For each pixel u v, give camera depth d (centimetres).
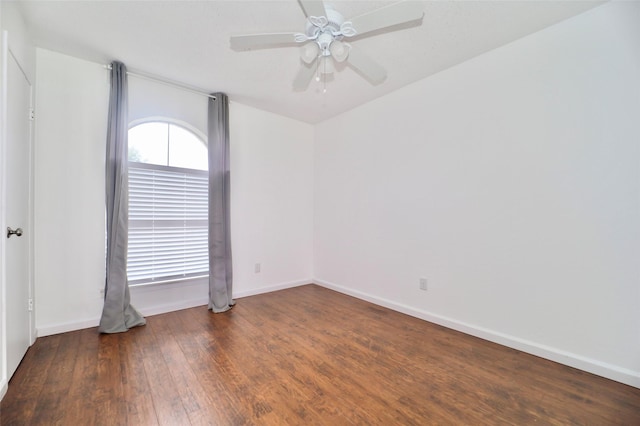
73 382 175
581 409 156
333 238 393
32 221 223
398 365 200
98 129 260
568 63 198
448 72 266
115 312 249
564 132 200
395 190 314
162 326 263
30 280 217
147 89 285
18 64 188
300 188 412
